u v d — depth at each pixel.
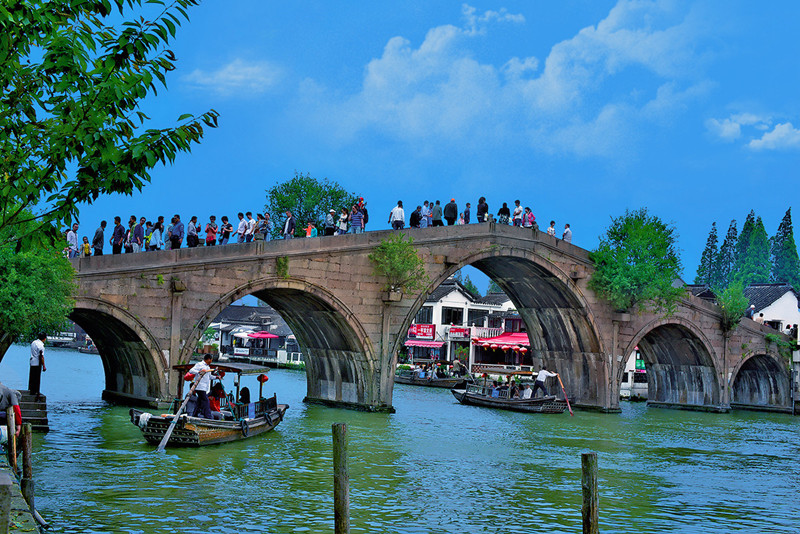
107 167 7.96
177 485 15.92
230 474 17.28
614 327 37.38
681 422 34.84
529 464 20.80
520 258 34.28
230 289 27.62
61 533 12.20
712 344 41.34
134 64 7.94
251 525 13.28
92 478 16.19
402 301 31.41
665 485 18.78
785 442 28.97
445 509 15.11
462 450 22.62
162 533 12.54
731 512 16.19
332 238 29.61
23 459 11.82
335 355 32.59
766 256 85.88
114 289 25.53
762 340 43.81
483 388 39.94
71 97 7.67
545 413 35.38
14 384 39.91
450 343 64.25
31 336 24.41
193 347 26.95
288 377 57.03
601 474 19.84
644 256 36.09
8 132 7.75
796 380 43.81
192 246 28.20
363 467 19.05
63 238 8.59
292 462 19.14
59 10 7.57
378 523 13.80
